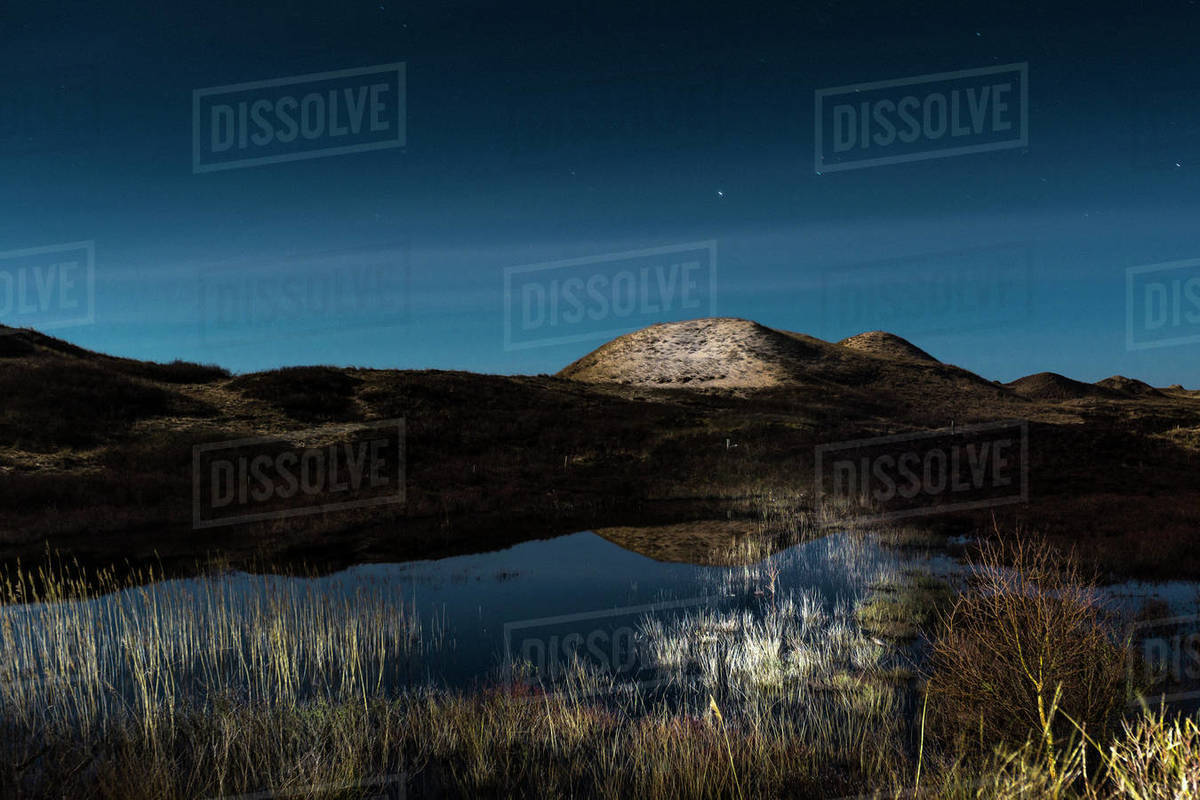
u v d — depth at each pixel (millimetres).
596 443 30438
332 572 12430
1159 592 9984
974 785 4277
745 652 7875
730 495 22031
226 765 5035
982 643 5395
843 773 5023
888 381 72625
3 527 15383
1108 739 4758
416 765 5363
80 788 4773
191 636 8414
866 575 11766
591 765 5309
